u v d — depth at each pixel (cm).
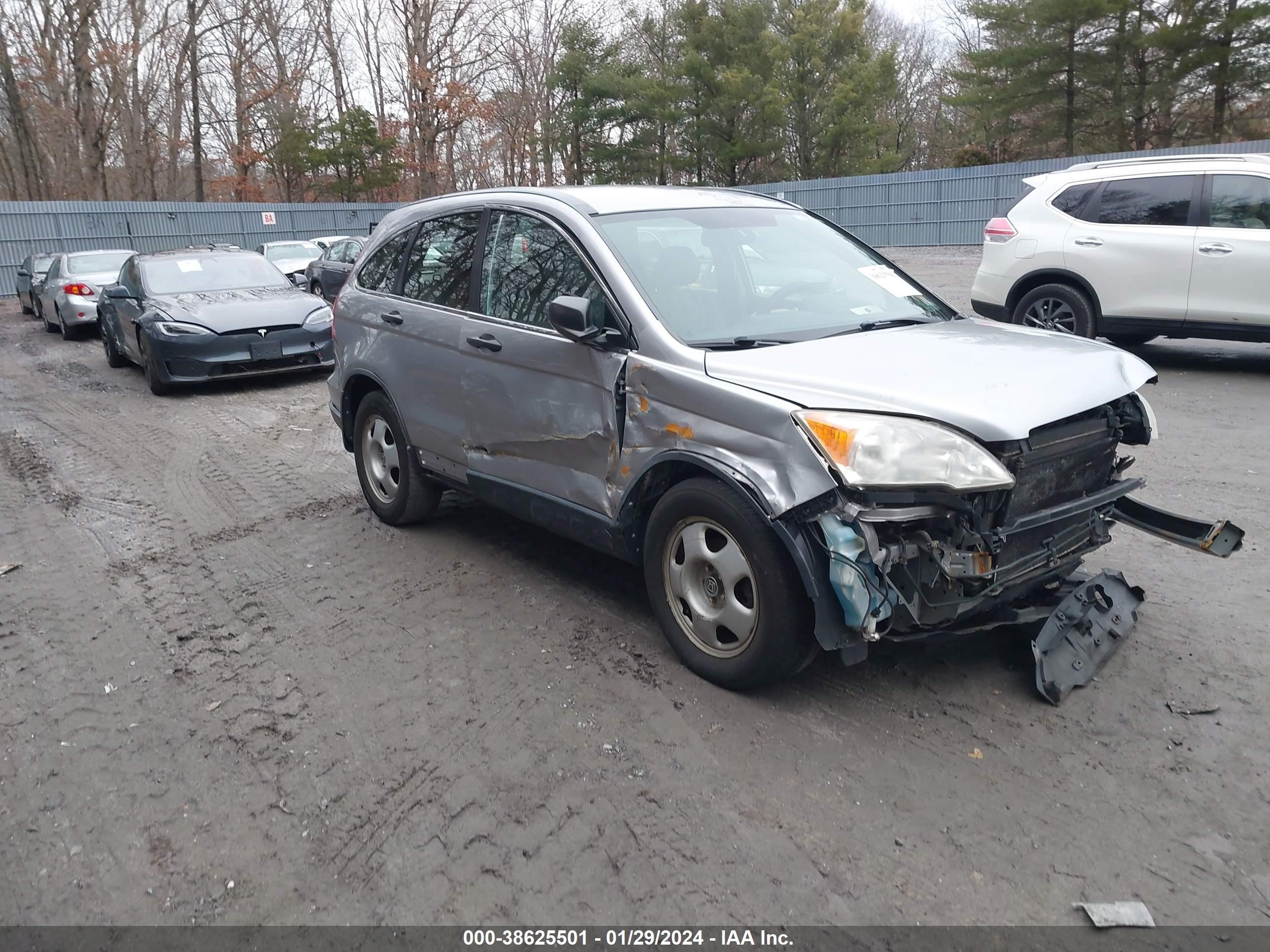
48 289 1733
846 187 3055
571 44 4159
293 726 360
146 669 409
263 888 276
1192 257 879
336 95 4506
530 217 455
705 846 286
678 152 4409
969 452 304
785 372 346
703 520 362
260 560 536
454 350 479
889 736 338
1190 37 2948
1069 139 3366
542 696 374
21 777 333
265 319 1075
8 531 609
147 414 980
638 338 384
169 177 4291
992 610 365
